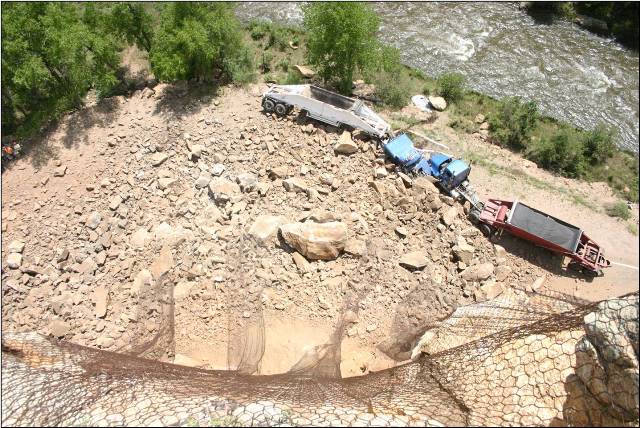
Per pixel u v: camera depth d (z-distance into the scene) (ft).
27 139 61.26
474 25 85.61
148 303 43.55
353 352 39.70
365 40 64.23
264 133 59.26
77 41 58.90
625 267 51.11
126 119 62.75
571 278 49.80
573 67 78.89
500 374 21.45
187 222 50.49
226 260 46.26
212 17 63.52
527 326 22.79
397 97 67.41
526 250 51.42
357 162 56.54
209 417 18.99
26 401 21.34
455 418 18.97
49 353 27.09
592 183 60.08
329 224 46.24
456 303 44.93
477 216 51.90
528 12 88.43
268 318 42.32
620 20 84.17
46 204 54.29
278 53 75.51
